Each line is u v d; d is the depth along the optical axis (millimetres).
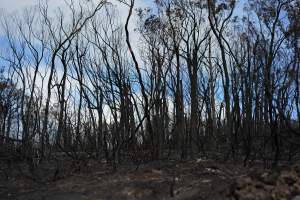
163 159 18484
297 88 18281
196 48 21141
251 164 16344
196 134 21797
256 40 21391
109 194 12148
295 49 18984
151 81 20375
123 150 19703
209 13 20484
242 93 19578
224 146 23219
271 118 15945
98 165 18219
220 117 25672
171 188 11719
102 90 20281
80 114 23891
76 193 12523
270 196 10117
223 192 10812
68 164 19094
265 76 17172
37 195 12891
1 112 26219
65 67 21359
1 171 18172
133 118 19875
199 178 13266
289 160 16438
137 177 13812
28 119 21625
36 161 19438
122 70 20172
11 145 21516
